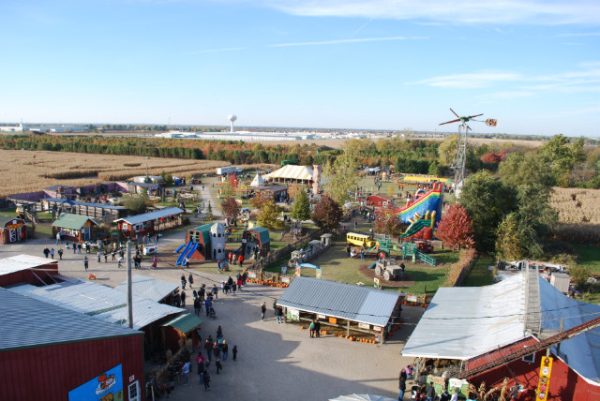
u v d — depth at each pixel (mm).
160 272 46938
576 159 125625
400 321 36250
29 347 16297
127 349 21094
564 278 42594
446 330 28203
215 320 35375
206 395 25234
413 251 53594
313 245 56906
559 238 65625
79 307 29719
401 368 28922
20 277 33750
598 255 58625
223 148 198625
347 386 26562
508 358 22922
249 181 113875
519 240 52562
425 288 43750
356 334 33656
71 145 187625
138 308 30547
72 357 18141
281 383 26688
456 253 57469
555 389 23359
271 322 35344
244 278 43812
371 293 35094
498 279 46375
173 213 66750
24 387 16250
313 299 34875
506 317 27344
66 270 46062
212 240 52125
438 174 143625
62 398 17812
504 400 23688
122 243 57125
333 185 83000
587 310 30094
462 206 58969
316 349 31141
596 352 26250
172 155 173500
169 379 26531
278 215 68250
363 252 54375
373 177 142250
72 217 58844
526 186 58719
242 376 27359
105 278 43844
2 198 77562
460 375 24219
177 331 29625
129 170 126125
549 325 24625
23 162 140750
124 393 21078
